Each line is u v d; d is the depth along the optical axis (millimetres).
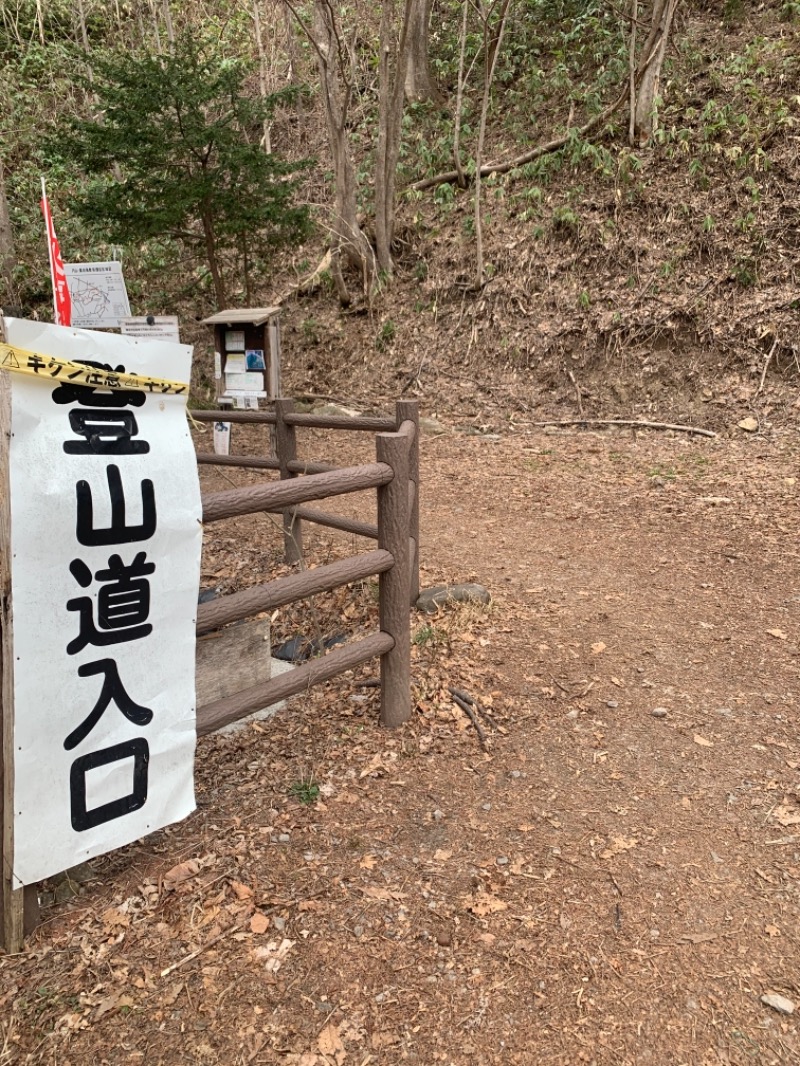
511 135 11375
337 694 3391
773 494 6070
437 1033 1766
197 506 2082
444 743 2961
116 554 1896
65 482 1766
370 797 2639
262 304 11500
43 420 1726
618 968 1933
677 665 3549
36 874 1852
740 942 2008
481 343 9883
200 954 1965
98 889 2188
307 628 4383
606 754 2875
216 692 2510
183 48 8930
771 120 9148
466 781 2725
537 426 8820
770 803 2566
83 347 1770
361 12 12977
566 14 12516
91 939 2002
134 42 15477
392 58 12695
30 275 12602
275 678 2582
